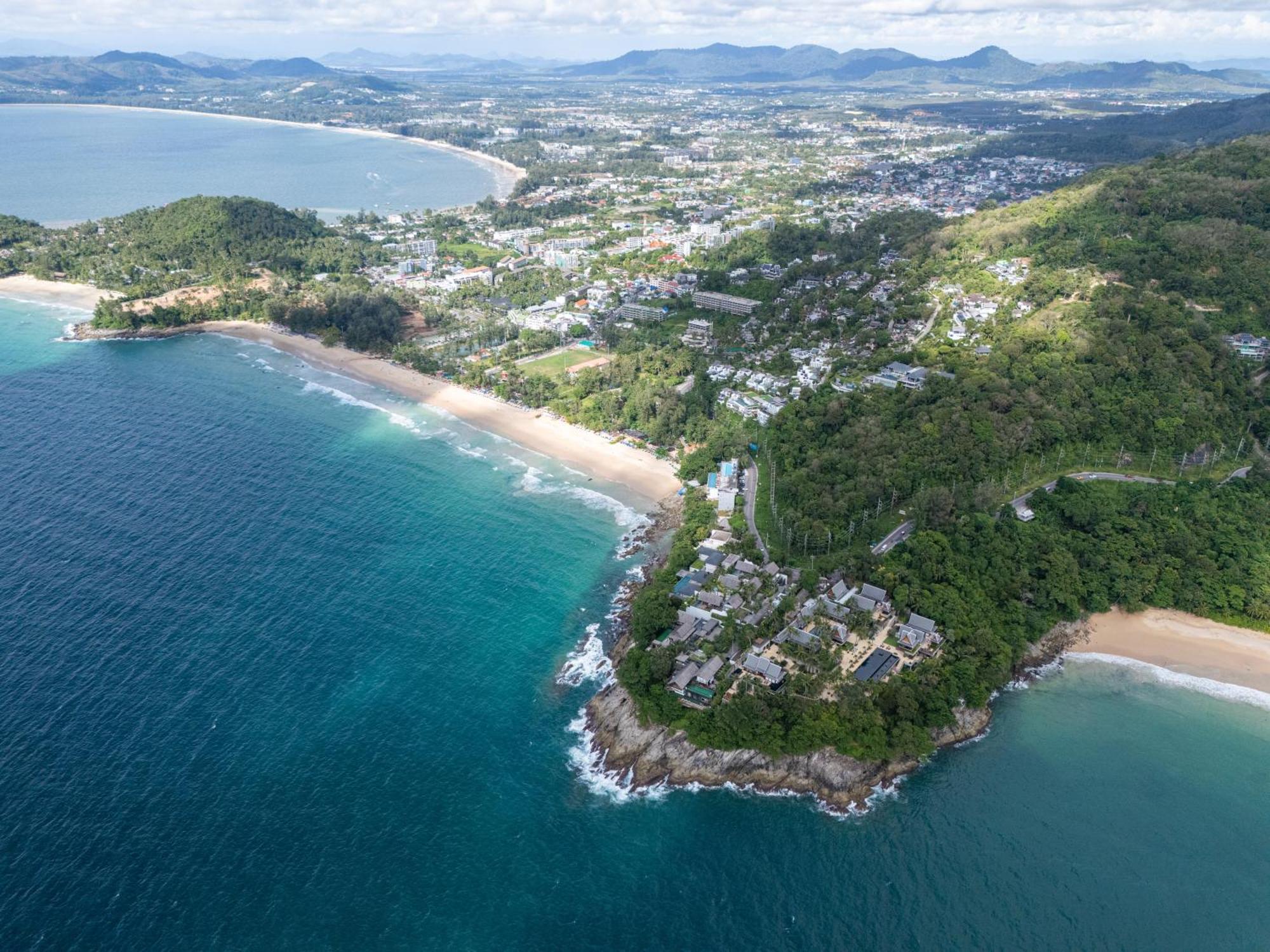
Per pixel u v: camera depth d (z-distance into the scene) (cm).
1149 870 16912
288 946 15012
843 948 15500
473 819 17788
